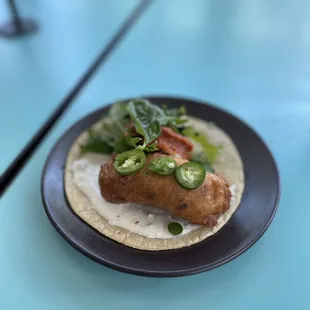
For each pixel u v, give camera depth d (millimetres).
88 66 436
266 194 255
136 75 420
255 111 361
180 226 238
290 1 554
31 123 352
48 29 505
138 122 275
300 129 337
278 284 221
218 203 238
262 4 549
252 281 223
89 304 214
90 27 509
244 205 251
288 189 279
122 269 211
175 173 235
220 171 277
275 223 255
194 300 215
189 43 471
